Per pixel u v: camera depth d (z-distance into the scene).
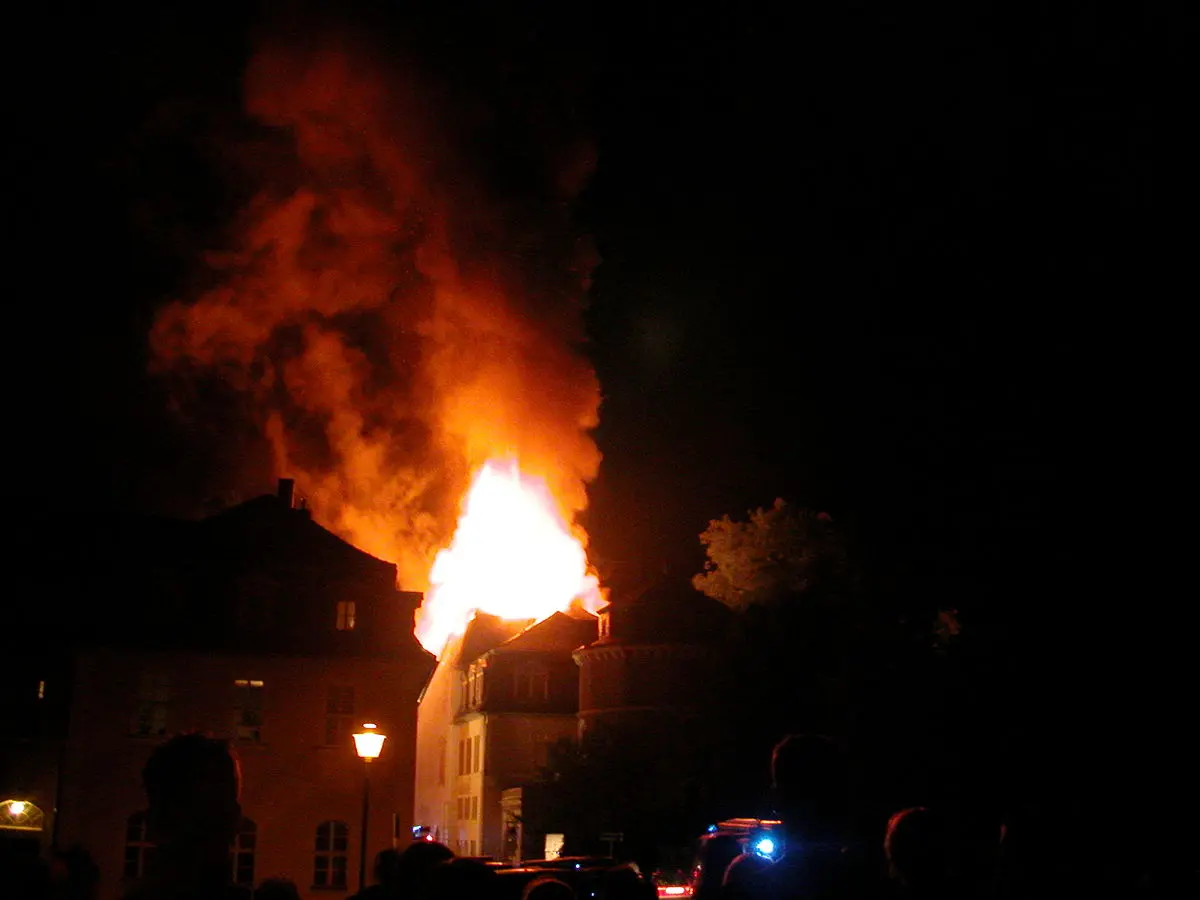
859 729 46.25
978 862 7.11
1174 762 36.56
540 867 27.81
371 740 26.17
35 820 42.53
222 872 5.12
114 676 42.91
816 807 6.46
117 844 41.59
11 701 43.25
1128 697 40.75
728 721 51.41
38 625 43.75
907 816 6.92
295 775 43.81
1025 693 42.75
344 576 46.31
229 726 43.66
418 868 8.27
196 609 44.72
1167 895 8.05
